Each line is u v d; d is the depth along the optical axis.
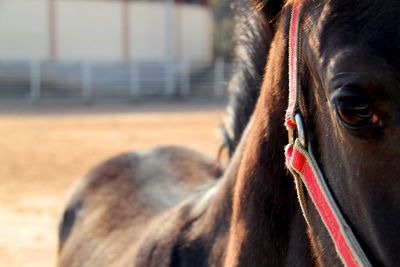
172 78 22.80
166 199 2.55
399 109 0.82
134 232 2.34
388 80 0.82
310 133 1.08
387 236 0.88
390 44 0.84
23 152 10.11
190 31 28.88
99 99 21.39
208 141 11.12
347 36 0.90
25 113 16.81
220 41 33.09
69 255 2.63
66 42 25.47
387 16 0.85
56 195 7.23
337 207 0.99
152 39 27.44
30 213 6.48
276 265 1.26
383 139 0.85
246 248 1.31
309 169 1.06
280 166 1.23
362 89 0.84
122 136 11.93
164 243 1.78
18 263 5.07
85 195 2.94
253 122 1.36
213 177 2.71
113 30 26.42
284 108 1.19
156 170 2.88
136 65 22.19
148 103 21.22
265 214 1.27
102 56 26.28
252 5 1.41
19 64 21.20
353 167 0.91
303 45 1.06
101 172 3.04
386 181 0.87
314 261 1.19
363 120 0.85
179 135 12.05
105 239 2.45
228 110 1.77
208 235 1.61
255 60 1.52
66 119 15.18
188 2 29.19
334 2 0.95
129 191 2.74
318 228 1.08
